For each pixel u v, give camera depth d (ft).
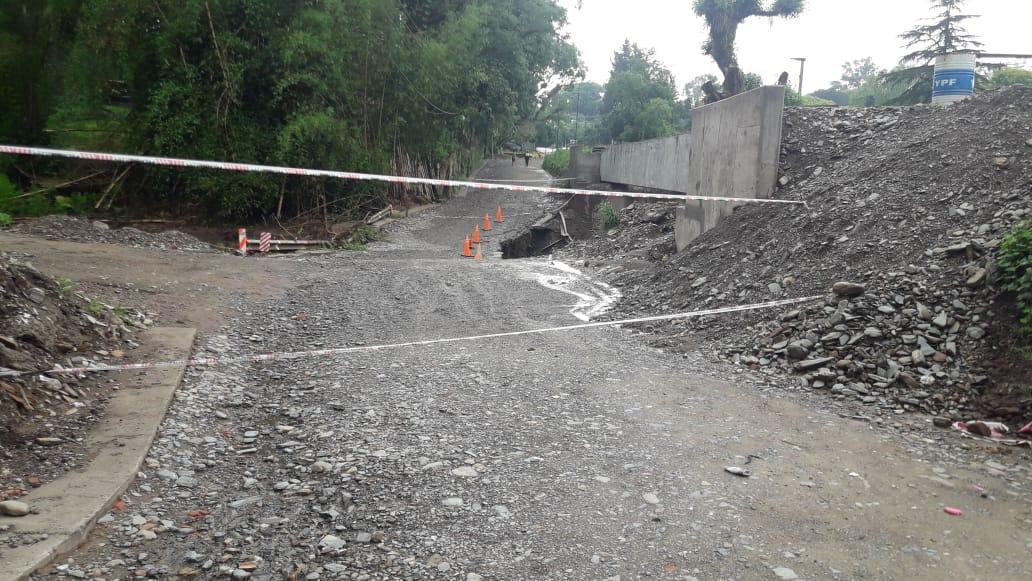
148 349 21.85
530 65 134.00
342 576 10.30
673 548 11.12
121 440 14.97
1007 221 23.13
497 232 84.53
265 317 30.12
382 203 92.17
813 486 13.55
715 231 38.78
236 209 70.33
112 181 69.62
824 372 20.79
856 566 10.61
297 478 13.97
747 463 14.71
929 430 17.06
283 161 71.46
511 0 126.72
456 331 28.71
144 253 44.11
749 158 38.50
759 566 10.58
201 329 26.22
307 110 73.87
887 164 31.60
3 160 68.03
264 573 10.41
